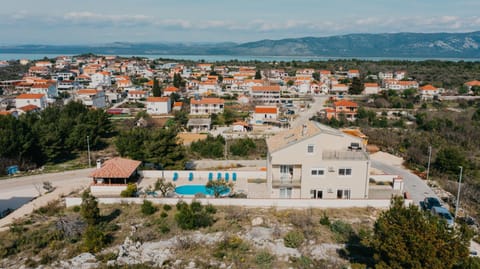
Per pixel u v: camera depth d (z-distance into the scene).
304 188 45.28
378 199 44.31
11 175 61.91
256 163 70.50
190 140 93.69
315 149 44.47
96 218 38.88
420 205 46.84
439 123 101.38
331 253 33.41
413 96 149.62
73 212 43.84
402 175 60.22
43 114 94.50
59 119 86.88
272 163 44.84
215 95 171.88
